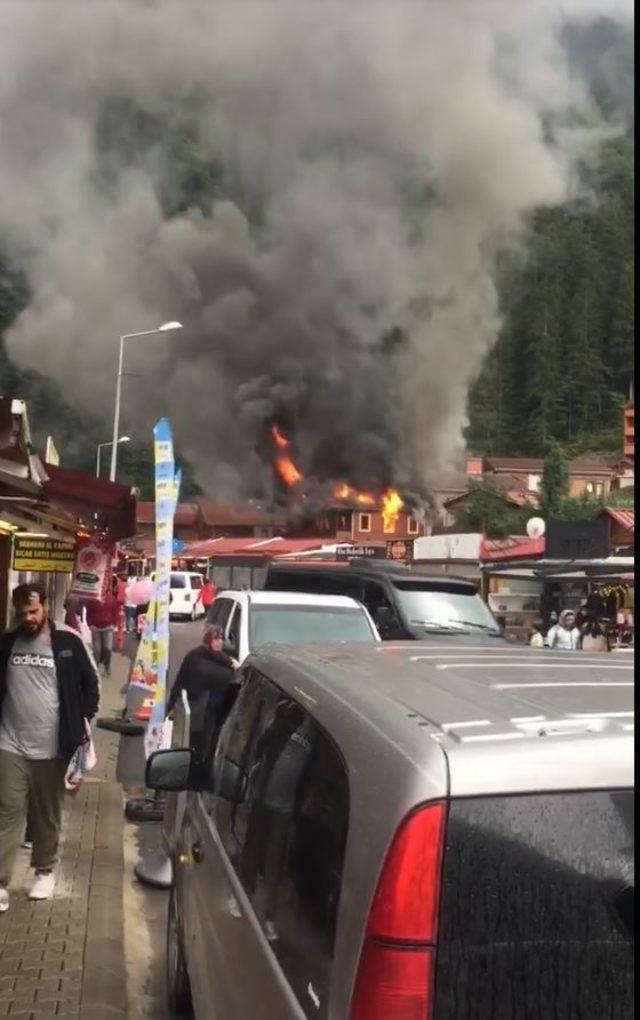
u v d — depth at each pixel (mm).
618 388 113125
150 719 8008
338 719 2002
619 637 20172
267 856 2314
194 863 3385
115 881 5777
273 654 3084
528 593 27172
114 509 9617
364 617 9570
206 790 3586
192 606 32125
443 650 2867
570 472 70438
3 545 11352
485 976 1522
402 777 1616
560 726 1728
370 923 1566
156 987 4590
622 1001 1537
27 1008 3992
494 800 1571
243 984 2230
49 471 9289
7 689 5172
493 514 61875
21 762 5168
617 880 1558
